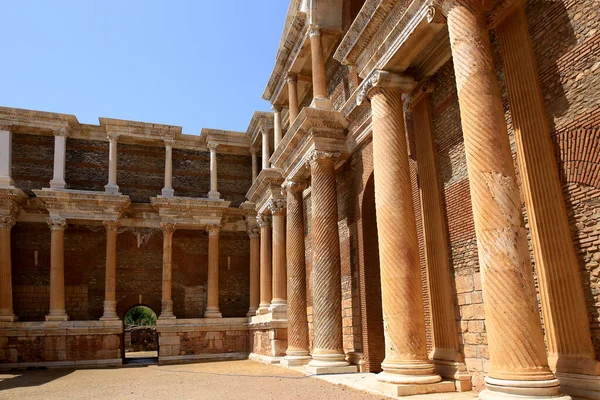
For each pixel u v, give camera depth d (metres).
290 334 20.92
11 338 27.84
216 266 32.56
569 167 8.95
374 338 17.55
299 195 22.03
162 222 32.25
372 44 12.95
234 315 34.66
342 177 20.77
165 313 30.62
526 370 7.79
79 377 20.75
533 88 9.65
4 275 28.59
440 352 12.05
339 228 20.84
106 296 30.16
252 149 35.97
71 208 30.47
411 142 14.40
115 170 32.53
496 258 8.34
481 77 9.12
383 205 12.03
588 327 8.34
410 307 11.33
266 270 29.22
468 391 10.98
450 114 12.62
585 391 7.99
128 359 33.38
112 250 30.77
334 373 16.70
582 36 8.85
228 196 36.22
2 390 16.62
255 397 12.12
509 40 10.25
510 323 8.01
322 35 21.16
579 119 8.80
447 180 12.58
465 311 11.56
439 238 12.52
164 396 13.35
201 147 36.25
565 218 8.89
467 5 9.55
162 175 35.25
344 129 19.50
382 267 11.86
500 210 8.48
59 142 31.78
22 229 31.56
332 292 17.81
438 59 12.66
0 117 30.75
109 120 32.84
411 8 11.08
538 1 9.79
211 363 26.94
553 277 8.95
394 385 10.63
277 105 27.62
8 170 30.23
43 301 31.08
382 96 12.62
